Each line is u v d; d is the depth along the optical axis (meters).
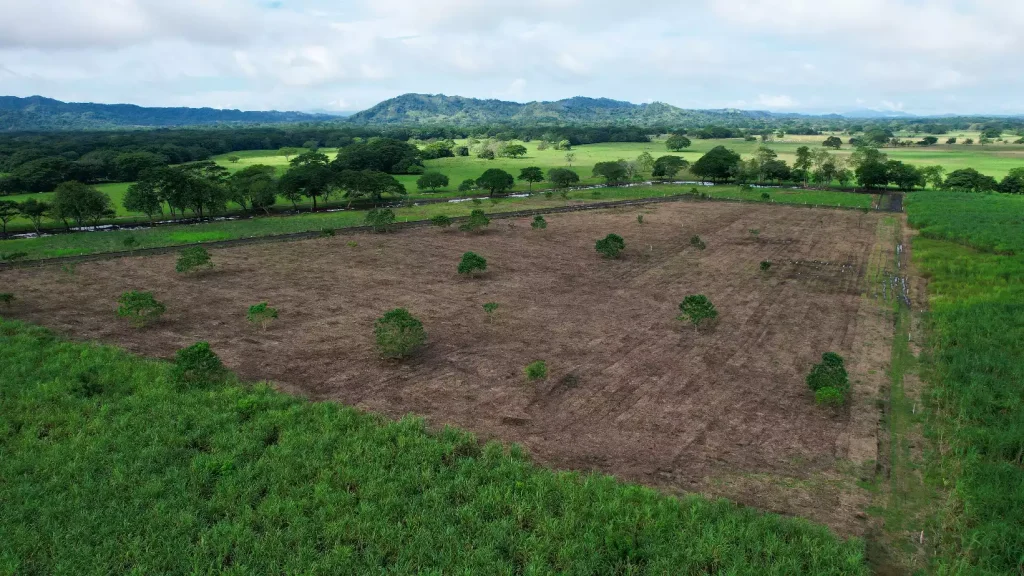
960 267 51.62
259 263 53.31
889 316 40.19
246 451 21.86
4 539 16.81
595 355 32.47
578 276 50.16
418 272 50.62
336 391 27.56
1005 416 25.05
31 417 23.66
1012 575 16.22
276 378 28.83
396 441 22.89
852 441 23.78
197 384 27.22
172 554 16.59
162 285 45.47
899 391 28.55
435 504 18.97
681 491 20.39
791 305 42.50
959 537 18.08
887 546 17.81
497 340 34.50
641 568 16.72
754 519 18.56
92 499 18.92
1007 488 19.92
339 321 37.41
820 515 19.22
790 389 28.59
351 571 16.20
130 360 29.92
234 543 17.28
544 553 16.95
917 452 23.08
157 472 20.53
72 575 15.73
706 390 28.30
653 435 24.06
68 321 36.53
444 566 16.39
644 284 47.91
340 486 19.97
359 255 57.00
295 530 17.66
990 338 33.69
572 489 19.73
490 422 24.92
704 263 55.47
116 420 23.72
